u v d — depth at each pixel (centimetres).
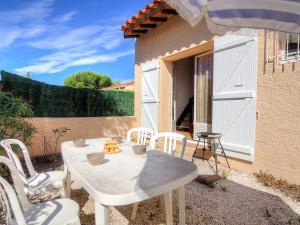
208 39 520
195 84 703
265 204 328
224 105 489
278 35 322
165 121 703
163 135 322
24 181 274
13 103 449
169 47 640
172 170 201
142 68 770
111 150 267
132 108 844
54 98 670
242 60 448
